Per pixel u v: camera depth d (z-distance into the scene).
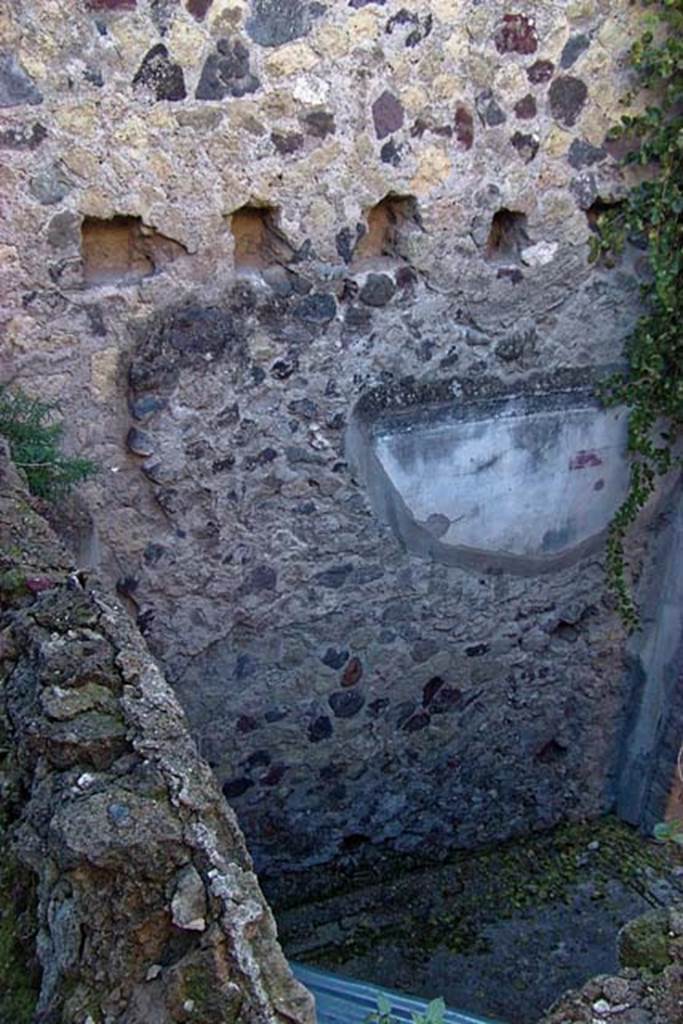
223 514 3.96
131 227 3.53
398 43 3.61
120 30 3.27
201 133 3.47
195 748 1.99
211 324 3.70
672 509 4.72
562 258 4.14
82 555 3.72
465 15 3.67
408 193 3.81
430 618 4.50
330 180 3.68
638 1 3.88
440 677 4.64
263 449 3.94
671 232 4.17
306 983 3.97
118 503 3.80
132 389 3.66
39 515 2.67
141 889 1.71
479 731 4.85
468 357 4.14
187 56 3.37
